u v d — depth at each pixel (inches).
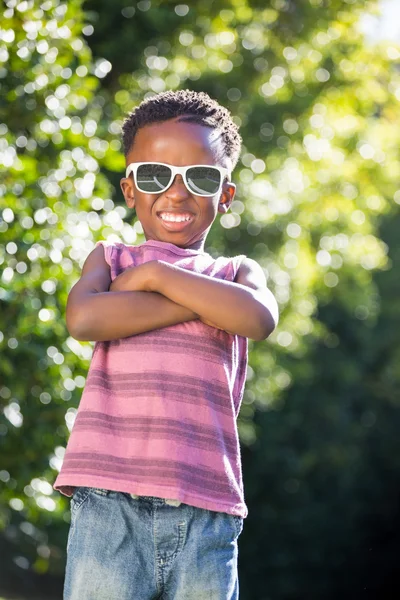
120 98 508.7
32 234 299.1
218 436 136.6
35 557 518.9
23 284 293.0
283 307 698.2
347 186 725.9
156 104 146.1
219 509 134.8
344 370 992.9
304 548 969.5
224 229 665.6
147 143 144.6
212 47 607.2
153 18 533.0
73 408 322.3
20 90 308.8
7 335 304.2
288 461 938.1
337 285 820.6
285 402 958.4
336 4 646.5
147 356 136.6
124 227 321.1
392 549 1040.2
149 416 134.6
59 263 301.3
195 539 134.2
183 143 143.3
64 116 317.7
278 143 661.9
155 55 554.9
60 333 310.2
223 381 138.6
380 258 760.3
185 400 135.5
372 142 729.6
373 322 1021.8
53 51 312.7
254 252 676.1
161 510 134.0
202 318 138.6
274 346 712.4
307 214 712.4
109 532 134.0
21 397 313.0
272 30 641.0
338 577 993.5
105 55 530.0
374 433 1082.1
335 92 684.7
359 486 1048.8
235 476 137.8
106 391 137.4
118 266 146.2
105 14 526.6
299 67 660.7
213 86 633.0
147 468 133.1
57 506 330.6
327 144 690.2
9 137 297.1
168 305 137.6
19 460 323.9
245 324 136.6
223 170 145.4
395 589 1021.8
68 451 137.0
